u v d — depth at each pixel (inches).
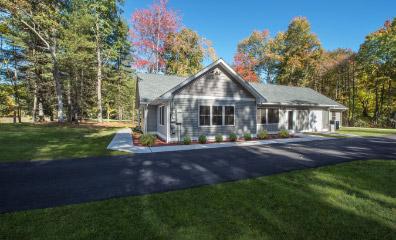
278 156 374.3
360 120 1266.0
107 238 131.9
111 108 1605.6
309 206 174.2
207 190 210.4
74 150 422.0
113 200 188.2
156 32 1321.4
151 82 766.5
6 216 159.9
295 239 131.4
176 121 557.6
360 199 187.8
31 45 970.7
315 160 339.9
